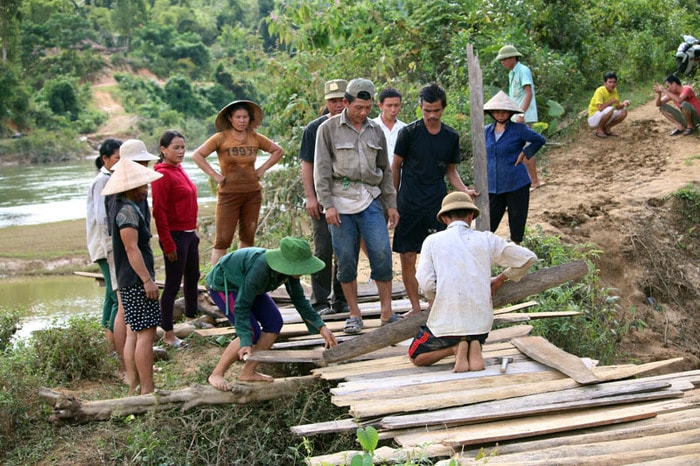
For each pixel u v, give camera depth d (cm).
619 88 1564
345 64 1256
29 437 563
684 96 1213
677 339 868
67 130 5597
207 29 8656
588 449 436
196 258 706
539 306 744
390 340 571
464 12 1367
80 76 6850
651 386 514
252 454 529
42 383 629
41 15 7356
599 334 764
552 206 1018
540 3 1434
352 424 485
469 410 485
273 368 650
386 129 742
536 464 414
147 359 579
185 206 670
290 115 1170
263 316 561
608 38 1647
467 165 1127
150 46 7644
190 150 5597
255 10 8969
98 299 1278
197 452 531
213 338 715
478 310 539
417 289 648
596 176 1120
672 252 952
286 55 1277
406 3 1399
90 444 542
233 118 692
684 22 1830
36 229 1930
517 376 533
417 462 428
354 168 596
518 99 1048
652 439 445
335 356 559
